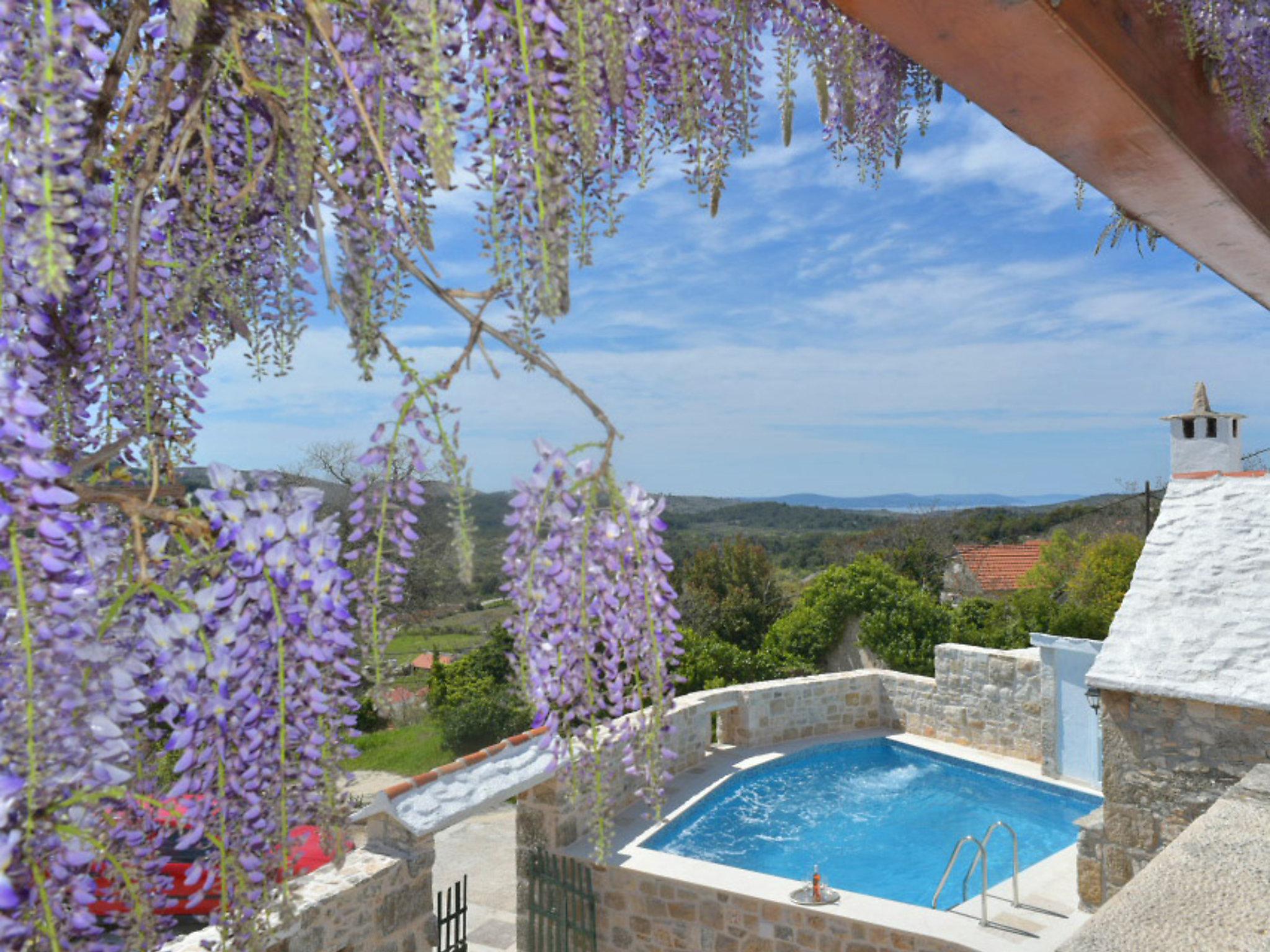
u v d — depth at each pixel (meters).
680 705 10.79
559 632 0.92
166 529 0.82
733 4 1.12
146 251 0.95
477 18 0.78
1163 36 1.25
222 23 0.85
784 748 11.65
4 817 0.65
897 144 1.63
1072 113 1.24
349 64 0.81
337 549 0.80
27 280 0.71
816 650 14.93
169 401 0.98
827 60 1.26
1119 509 22.64
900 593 14.73
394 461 0.79
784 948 6.62
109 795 0.69
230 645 0.78
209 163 0.95
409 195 0.87
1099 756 10.09
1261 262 2.00
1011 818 10.04
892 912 6.43
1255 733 5.91
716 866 7.23
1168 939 1.78
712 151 1.11
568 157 0.85
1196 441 9.58
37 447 0.66
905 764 11.70
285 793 0.81
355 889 4.91
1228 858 2.15
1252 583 6.75
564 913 7.41
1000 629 13.88
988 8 0.96
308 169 0.83
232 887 0.79
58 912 0.68
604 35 0.79
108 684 0.72
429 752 12.53
